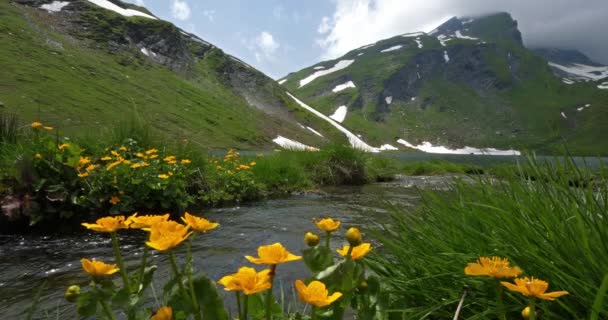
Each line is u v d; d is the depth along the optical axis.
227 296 2.80
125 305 1.06
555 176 2.01
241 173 8.61
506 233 1.62
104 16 110.75
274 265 0.95
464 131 177.88
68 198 5.10
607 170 1.80
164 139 7.92
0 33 76.88
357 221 5.70
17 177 4.92
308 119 133.12
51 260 3.80
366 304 1.33
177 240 0.98
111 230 1.09
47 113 52.81
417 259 1.88
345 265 1.14
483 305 1.53
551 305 1.40
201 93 107.38
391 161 16.31
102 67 89.56
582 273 1.33
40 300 2.83
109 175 5.59
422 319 1.66
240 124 96.19
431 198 2.49
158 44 120.19
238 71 144.75
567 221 1.53
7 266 3.61
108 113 64.62
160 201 5.94
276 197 8.71
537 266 1.42
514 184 2.04
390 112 195.00
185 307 1.07
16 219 4.75
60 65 77.38
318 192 9.58
